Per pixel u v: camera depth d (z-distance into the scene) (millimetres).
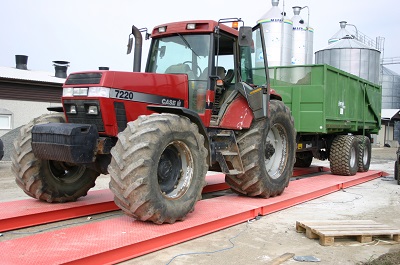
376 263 4180
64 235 4281
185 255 4254
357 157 10258
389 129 32531
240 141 6340
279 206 6438
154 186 4582
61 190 5805
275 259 4195
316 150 10234
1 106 13109
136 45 6352
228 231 5207
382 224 5355
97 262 3752
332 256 4391
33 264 3406
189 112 5191
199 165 5227
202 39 5984
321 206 6855
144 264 3963
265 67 6512
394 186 9250
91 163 5262
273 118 6691
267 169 6953
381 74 30094
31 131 5121
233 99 6418
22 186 5617
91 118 5195
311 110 8945
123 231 4473
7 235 4805
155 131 4629
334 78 9352
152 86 5492
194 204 5137
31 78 13852
